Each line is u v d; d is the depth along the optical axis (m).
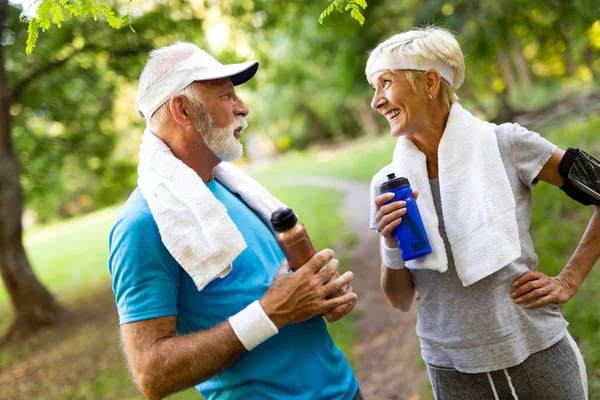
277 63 19.11
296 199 16.36
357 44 9.05
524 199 1.99
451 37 2.03
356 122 37.47
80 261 15.34
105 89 10.66
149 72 1.94
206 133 1.92
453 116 1.99
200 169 2.00
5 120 8.31
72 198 28.61
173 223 1.74
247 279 1.87
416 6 8.51
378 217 1.98
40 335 8.41
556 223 6.20
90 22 8.40
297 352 1.88
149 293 1.71
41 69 8.45
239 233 1.76
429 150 2.07
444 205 1.97
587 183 1.90
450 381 2.06
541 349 1.94
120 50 8.77
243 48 9.68
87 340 7.64
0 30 7.32
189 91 1.89
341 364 2.02
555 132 10.55
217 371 1.71
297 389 1.85
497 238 1.88
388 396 4.21
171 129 1.92
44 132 10.91
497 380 1.96
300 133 38.97
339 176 19.80
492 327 1.93
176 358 1.66
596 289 4.27
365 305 6.39
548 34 6.44
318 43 11.30
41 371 6.83
